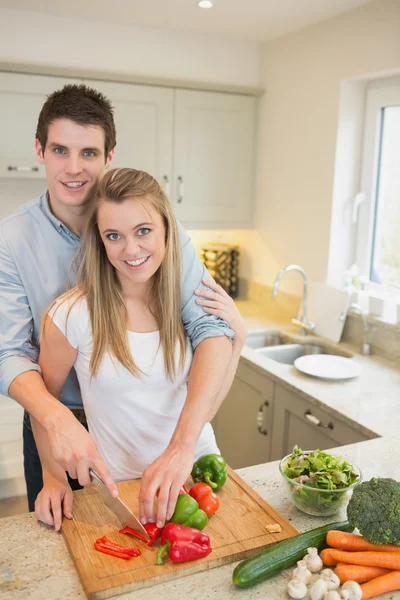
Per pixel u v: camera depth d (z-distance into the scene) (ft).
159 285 4.40
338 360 8.43
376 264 9.57
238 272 12.54
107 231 4.01
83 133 4.44
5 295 4.83
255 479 4.76
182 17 9.50
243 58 11.10
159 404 4.58
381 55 8.34
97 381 4.40
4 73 9.16
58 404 4.04
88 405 4.60
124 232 3.96
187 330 4.69
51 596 3.37
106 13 9.41
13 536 3.92
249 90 10.87
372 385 7.71
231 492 4.40
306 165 10.12
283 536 3.86
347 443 6.76
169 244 4.33
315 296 9.98
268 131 11.08
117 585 3.37
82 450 3.78
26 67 9.13
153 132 10.34
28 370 4.38
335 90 9.28
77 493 4.36
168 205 4.25
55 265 4.94
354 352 9.04
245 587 3.49
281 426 8.13
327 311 9.66
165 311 4.42
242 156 11.28
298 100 10.18
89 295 4.34
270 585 3.53
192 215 11.08
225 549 3.70
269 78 10.95
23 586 3.45
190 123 10.62
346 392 7.44
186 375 4.65
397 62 8.09
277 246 11.12
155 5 8.86
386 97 8.90
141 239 4.01
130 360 4.35
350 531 3.85
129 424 4.55
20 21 9.45
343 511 4.29
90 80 9.68
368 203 9.50
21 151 9.52
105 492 3.86
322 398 7.23
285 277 10.94
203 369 4.36
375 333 8.96
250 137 11.28
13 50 9.52
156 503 4.15
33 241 4.88
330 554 3.61
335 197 9.58
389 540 3.54
